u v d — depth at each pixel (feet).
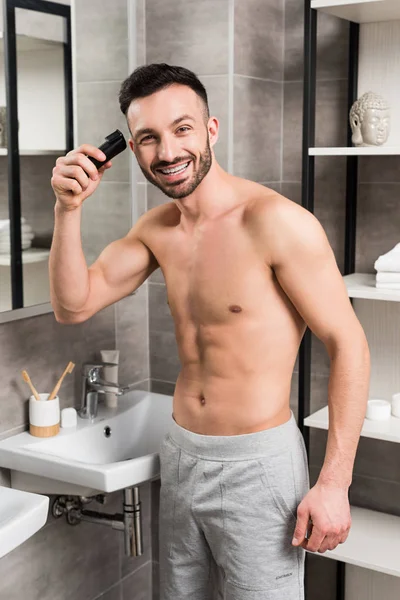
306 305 5.31
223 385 5.52
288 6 8.20
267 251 5.29
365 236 8.06
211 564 5.95
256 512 5.46
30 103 6.70
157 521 9.08
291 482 5.51
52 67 6.89
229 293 5.40
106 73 7.48
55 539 7.67
